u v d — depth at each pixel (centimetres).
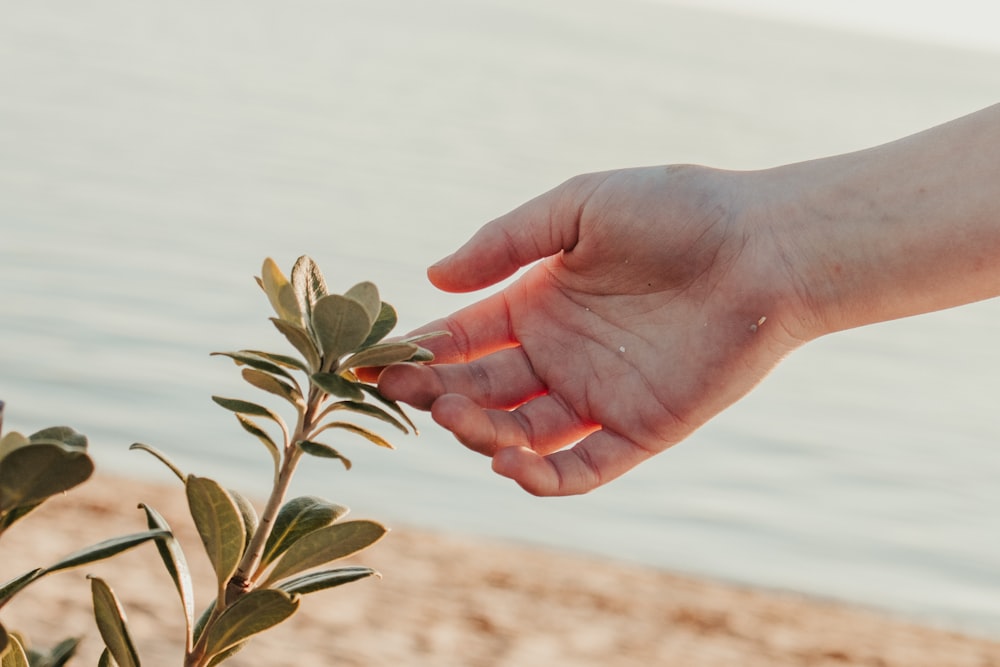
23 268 1301
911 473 1081
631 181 178
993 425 1327
